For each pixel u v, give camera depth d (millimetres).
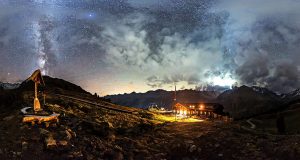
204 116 35781
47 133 17578
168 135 23859
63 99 28312
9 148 15969
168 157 19312
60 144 16844
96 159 16844
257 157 18078
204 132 24047
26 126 18047
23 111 19828
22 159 15383
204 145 20719
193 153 19734
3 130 17750
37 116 18844
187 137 22906
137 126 25594
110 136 20672
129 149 19547
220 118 34312
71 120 21453
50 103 25250
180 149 20281
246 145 19984
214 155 19156
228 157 18672
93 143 18516
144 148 20250
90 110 27312
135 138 22219
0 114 20922
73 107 26266
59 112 22906
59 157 15992
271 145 19234
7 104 23094
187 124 28312
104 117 26094
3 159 15070
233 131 23906
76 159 16141
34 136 17156
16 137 17031
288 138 20219
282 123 23938
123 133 23016
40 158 15711
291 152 17625
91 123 21500
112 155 17656
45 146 16438
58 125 19422
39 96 26719
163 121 30531
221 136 22250
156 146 21031
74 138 18391
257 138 21359
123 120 26703
